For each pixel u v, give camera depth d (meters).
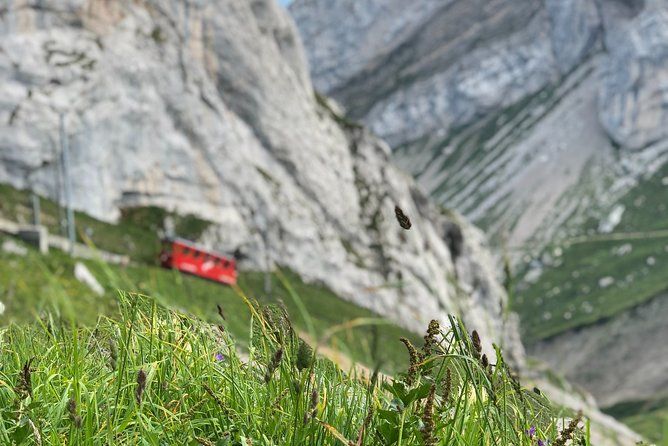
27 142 119.12
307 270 147.88
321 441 3.40
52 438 3.33
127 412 3.56
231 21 158.38
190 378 4.08
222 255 93.62
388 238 166.38
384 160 183.62
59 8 130.62
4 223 82.06
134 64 137.38
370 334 3.28
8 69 121.81
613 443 3.49
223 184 144.75
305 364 3.24
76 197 121.94
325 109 187.25
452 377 3.68
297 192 159.62
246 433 3.59
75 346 3.44
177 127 141.88
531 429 3.63
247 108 158.62
